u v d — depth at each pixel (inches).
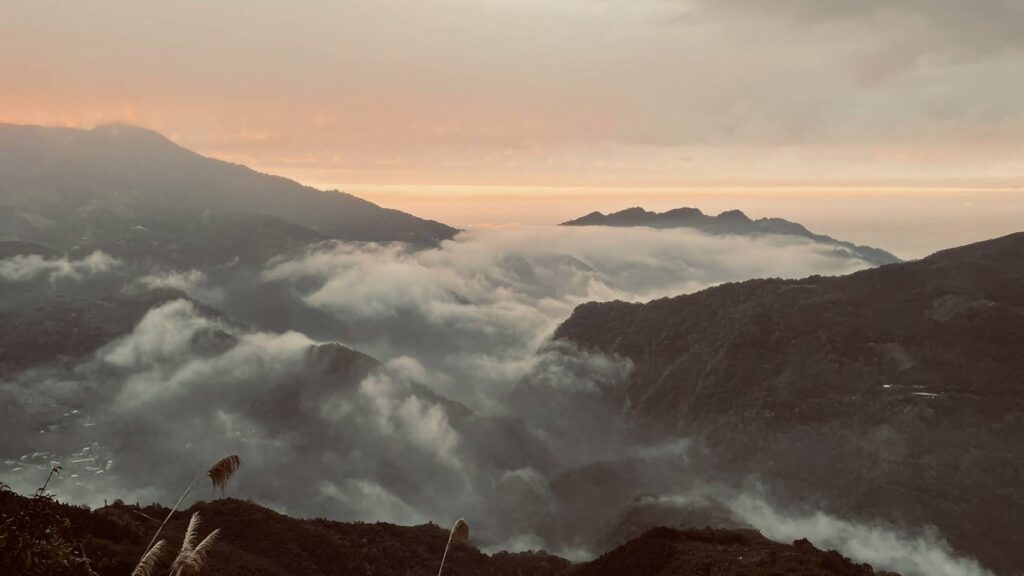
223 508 2381.9
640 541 2277.3
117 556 1529.3
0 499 857.5
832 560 2078.0
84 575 916.0
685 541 2257.6
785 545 2299.5
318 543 2341.3
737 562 2027.6
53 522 872.3
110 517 1888.5
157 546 685.9
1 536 825.5
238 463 691.4
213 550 2001.7
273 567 2039.9
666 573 2030.0
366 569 2352.4
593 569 2274.9
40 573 840.9
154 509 2315.5
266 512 2455.7
